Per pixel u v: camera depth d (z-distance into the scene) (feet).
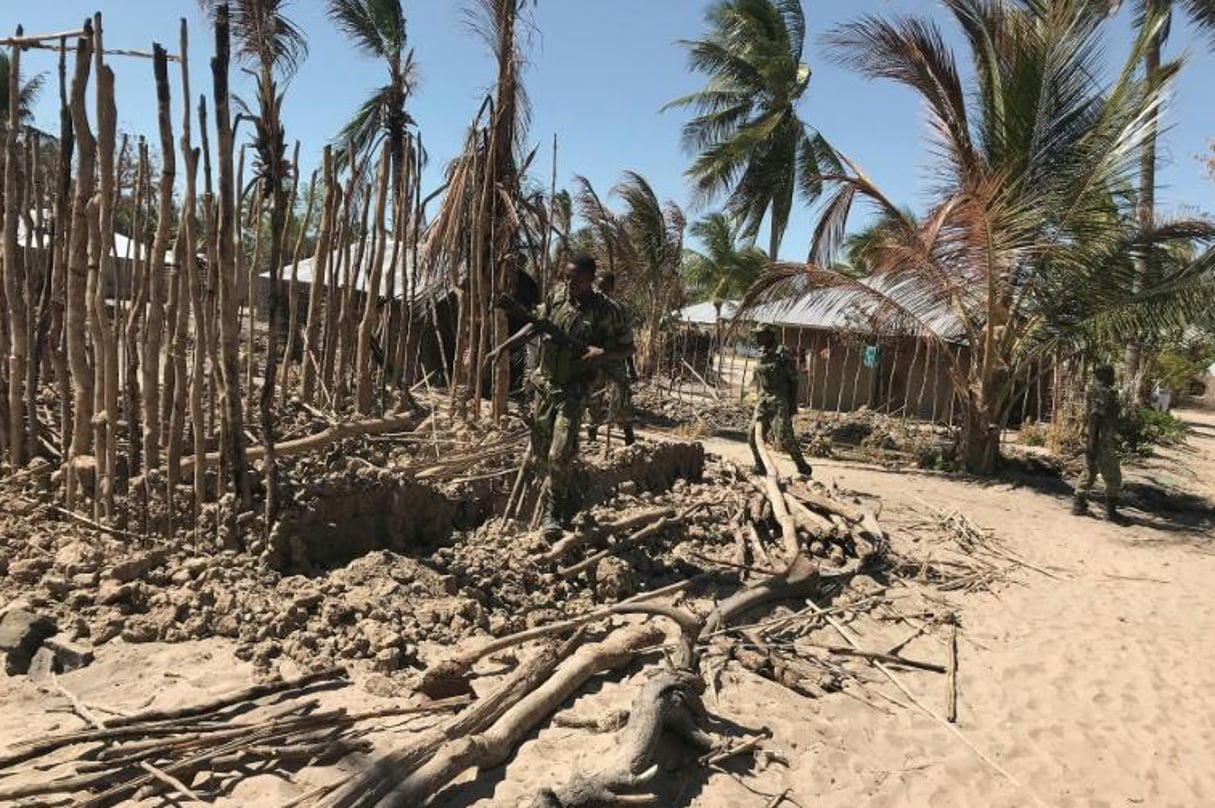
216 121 17.01
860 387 69.51
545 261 36.86
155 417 18.29
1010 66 42.19
